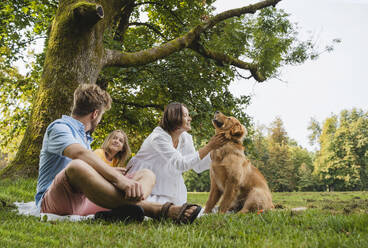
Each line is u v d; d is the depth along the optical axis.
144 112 12.57
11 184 4.79
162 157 3.23
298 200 8.12
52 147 2.23
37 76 11.63
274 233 2.07
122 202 2.10
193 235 1.82
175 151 3.19
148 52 8.10
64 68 6.32
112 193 2.03
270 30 9.68
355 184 43.06
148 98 11.81
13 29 11.06
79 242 1.62
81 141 2.44
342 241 1.66
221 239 1.78
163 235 1.83
